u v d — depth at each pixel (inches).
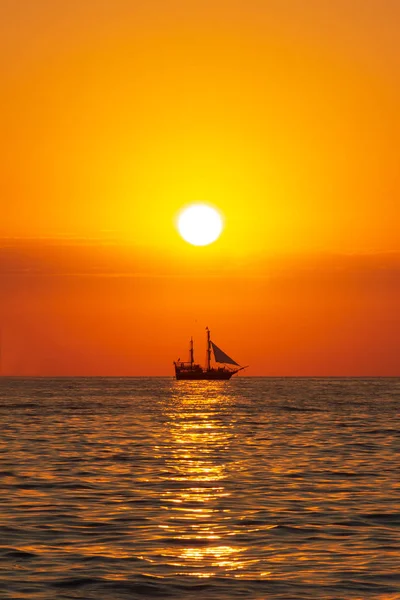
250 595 3917.3
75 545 4889.3
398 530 5354.3
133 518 5733.3
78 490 7012.8
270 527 5442.9
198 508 6141.7
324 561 4525.1
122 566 4407.0
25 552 4694.9
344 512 5984.3
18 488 7091.5
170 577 4202.8
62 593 3924.7
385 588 4010.8
